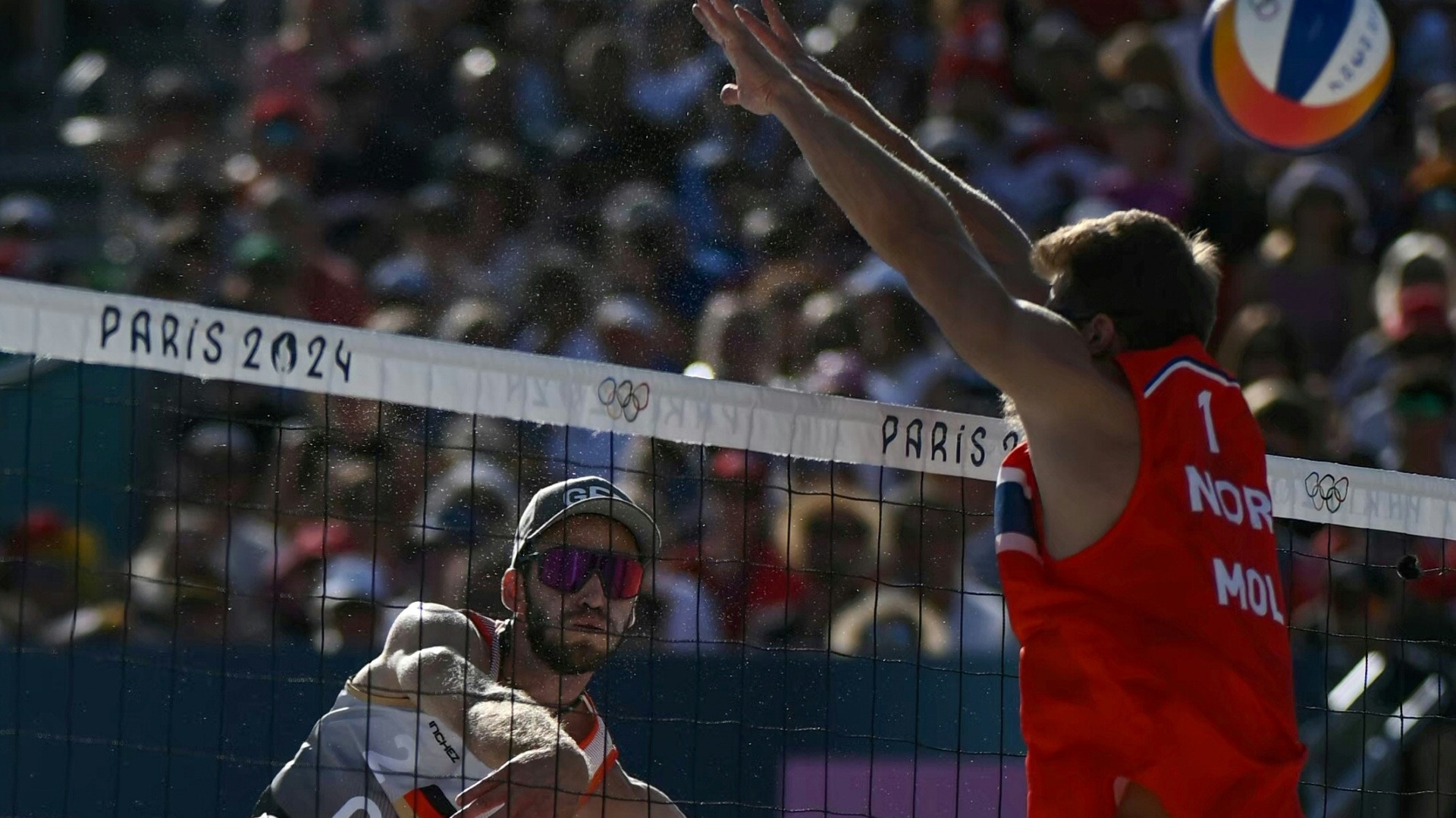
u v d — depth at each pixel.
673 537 21.92
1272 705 8.81
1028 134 29.89
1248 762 8.68
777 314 26.92
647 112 31.20
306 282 28.06
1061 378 8.62
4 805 16.75
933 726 18.70
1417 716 16.80
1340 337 27.86
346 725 11.60
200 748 17.06
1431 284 26.83
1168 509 8.74
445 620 11.85
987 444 12.12
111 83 32.59
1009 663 19.17
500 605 21.14
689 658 17.81
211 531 21.48
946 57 31.12
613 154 30.86
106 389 22.33
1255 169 29.73
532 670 11.94
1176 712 8.59
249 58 33.09
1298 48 17.56
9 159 31.17
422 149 31.42
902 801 18.27
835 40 31.97
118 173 30.80
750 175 30.47
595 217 29.92
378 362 10.90
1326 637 15.34
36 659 16.88
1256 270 28.45
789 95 9.15
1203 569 8.74
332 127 31.36
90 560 21.31
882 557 20.94
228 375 10.80
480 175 29.78
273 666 14.24
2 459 21.94
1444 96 30.73
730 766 17.80
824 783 15.86
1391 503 13.07
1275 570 9.25
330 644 19.78
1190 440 8.88
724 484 22.17
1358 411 25.62
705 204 30.03
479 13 32.84
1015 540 9.09
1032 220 29.02
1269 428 22.53
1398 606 19.95
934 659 19.19
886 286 25.98
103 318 10.72
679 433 11.37
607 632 11.91
